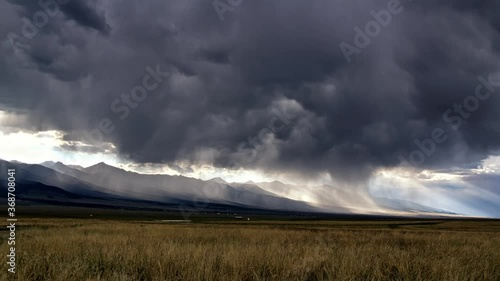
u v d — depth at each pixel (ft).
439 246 68.28
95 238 62.34
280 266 37.76
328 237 94.02
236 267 35.96
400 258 43.57
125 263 39.14
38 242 53.01
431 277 35.58
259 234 92.27
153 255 41.24
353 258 40.78
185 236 82.43
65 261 38.73
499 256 51.31
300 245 60.34
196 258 38.86
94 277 32.12
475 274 36.19
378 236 103.40
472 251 57.21
